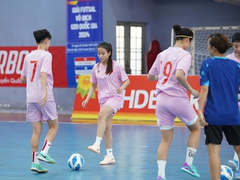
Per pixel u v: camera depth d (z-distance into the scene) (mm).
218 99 9898
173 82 10484
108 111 12680
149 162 13500
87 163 13367
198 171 12344
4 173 12094
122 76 12836
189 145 10711
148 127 21266
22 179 11414
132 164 13219
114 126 21625
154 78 11328
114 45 27531
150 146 16234
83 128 20953
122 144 16656
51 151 15266
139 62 30766
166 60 10625
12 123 22984
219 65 9914
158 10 31219
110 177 11617
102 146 16344
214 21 30312
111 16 27344
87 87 25031
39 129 12102
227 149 15719
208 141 10000
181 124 22266
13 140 17625
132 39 30281
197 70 29422
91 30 26266
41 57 11961
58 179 11406
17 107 28594
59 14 27375
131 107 24016
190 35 10828
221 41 10008
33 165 12016
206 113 9953
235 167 12805
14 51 28531
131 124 22359
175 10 30906
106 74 12773
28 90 12047
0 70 28891
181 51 10539
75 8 26547
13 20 28531
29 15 28125
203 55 29375
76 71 26734
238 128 10016
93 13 26188
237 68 9992
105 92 12891
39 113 12078
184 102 10500
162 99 10555
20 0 28328
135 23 30328
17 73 28453
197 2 30609
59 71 27375
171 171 12359
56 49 27422
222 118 9844
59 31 27406
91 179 11398
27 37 28188
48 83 12008
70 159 12469
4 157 14266
